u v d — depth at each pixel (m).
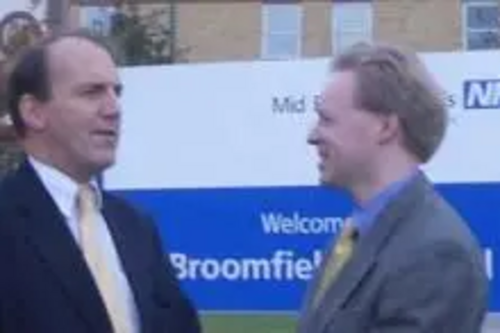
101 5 19.25
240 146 8.62
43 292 3.49
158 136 8.72
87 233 3.66
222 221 8.67
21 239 3.53
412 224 3.08
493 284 8.08
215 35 30.08
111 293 3.62
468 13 29.39
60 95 3.60
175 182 8.72
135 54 17.75
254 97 8.57
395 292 3.00
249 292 8.66
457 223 3.10
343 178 3.24
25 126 3.67
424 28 29.58
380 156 3.20
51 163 3.66
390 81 3.16
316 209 8.48
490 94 8.07
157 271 3.87
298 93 8.48
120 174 8.76
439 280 2.97
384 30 29.81
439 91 3.21
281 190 8.56
